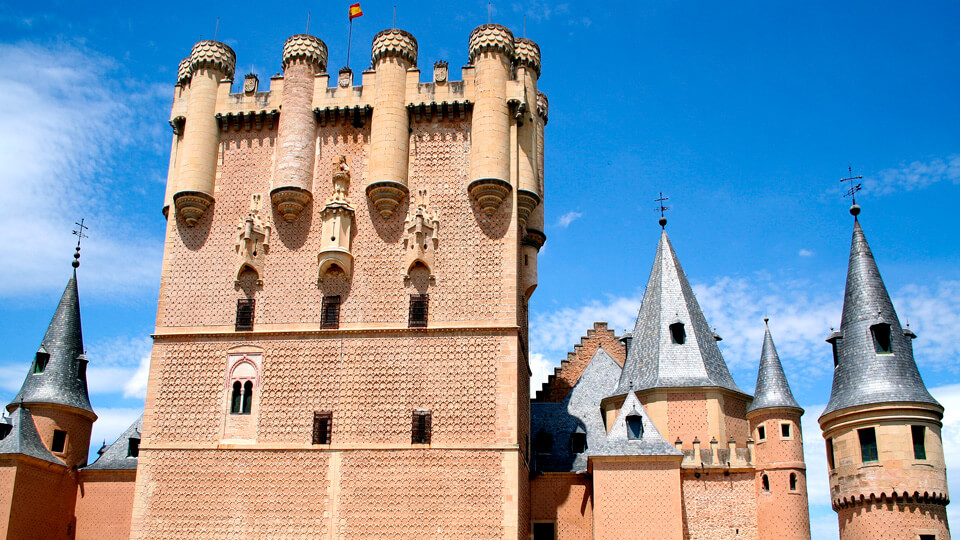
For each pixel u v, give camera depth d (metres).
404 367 39.38
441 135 42.78
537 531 44.41
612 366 52.88
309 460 38.53
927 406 37.38
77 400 48.81
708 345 48.91
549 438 47.59
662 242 53.06
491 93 42.47
